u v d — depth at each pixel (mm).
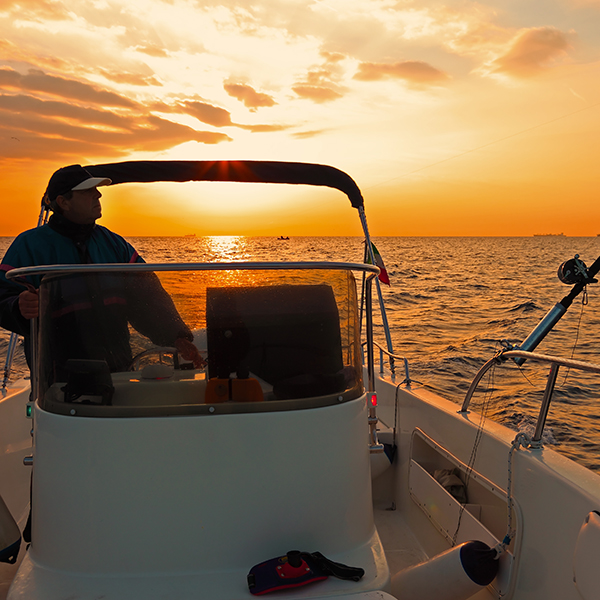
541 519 1742
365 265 1636
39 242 1950
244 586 1387
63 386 1474
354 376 1646
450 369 8258
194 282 1502
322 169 2357
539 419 1906
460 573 1722
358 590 1362
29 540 1843
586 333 11438
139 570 1421
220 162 2309
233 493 1456
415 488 2643
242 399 1487
